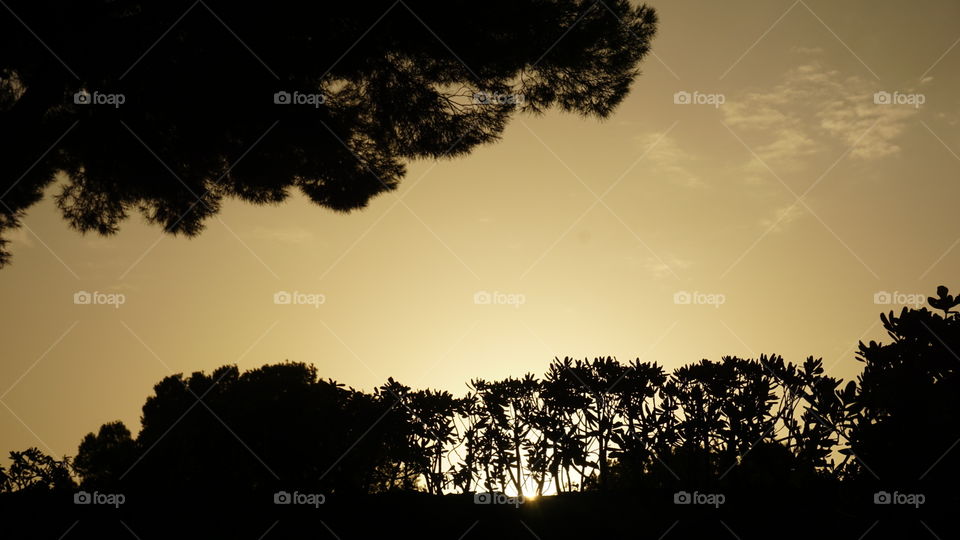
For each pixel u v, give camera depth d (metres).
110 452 26.50
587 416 7.39
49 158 10.62
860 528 4.22
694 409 6.76
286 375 21.92
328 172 11.08
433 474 8.12
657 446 6.95
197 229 12.68
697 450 6.75
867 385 3.72
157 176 10.61
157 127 9.52
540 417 7.68
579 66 9.59
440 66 9.41
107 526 6.42
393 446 8.26
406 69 9.56
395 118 10.22
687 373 6.79
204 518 6.63
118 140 9.76
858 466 3.78
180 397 25.64
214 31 8.09
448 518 6.30
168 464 19.70
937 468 3.52
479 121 10.18
